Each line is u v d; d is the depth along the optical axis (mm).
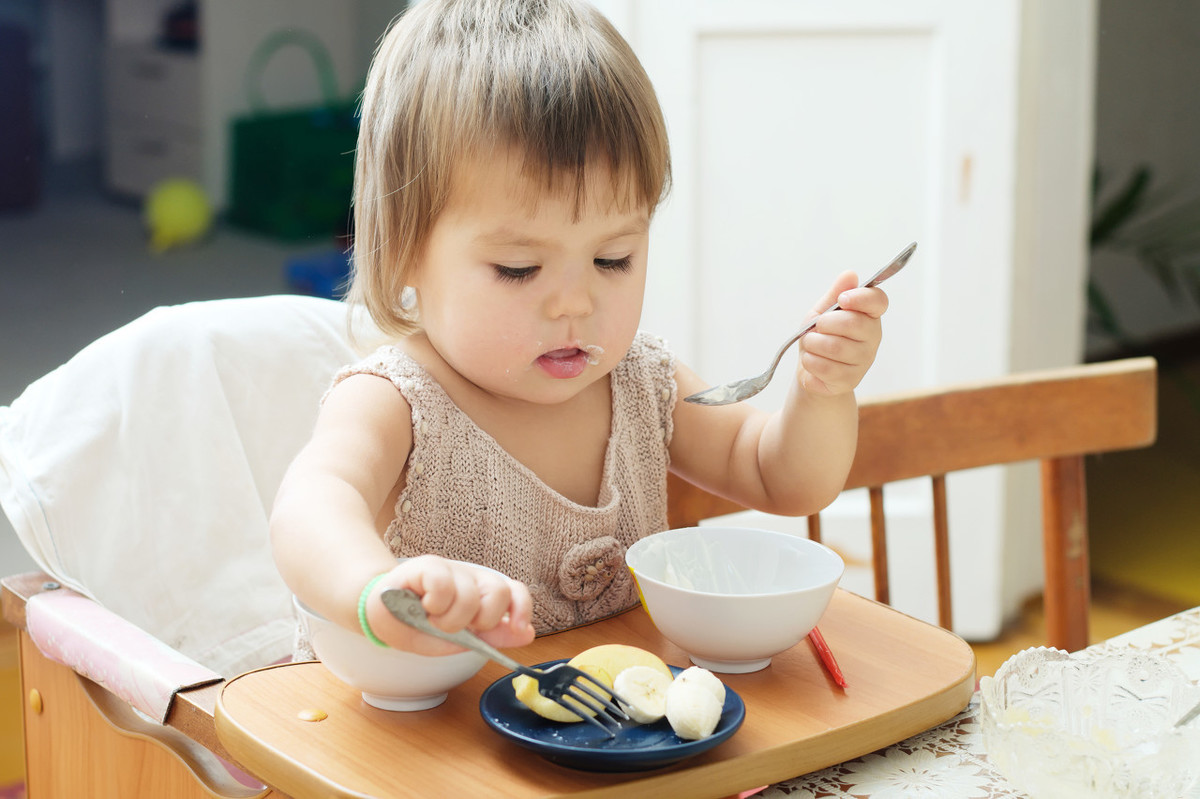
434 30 747
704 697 556
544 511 821
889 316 2129
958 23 2010
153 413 960
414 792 521
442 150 703
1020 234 2293
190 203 4070
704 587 762
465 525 804
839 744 593
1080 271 2459
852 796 575
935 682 656
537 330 720
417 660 573
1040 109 2289
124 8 4023
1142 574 2617
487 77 693
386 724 587
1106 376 1079
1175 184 4398
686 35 2027
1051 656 673
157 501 946
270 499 1014
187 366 988
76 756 842
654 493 903
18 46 3910
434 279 743
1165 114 4391
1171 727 588
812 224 2105
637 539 873
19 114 3971
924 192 2082
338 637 576
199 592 954
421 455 778
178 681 688
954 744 633
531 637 540
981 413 1044
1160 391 4133
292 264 3895
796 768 578
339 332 1068
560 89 691
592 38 740
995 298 2096
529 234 700
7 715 1877
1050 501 1094
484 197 696
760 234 2109
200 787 697
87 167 4105
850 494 2170
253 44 4023
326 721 588
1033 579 2484
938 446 1030
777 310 2135
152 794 756
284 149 4043
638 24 2031
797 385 823
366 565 573
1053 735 572
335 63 4117
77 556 896
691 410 915
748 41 2039
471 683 642
